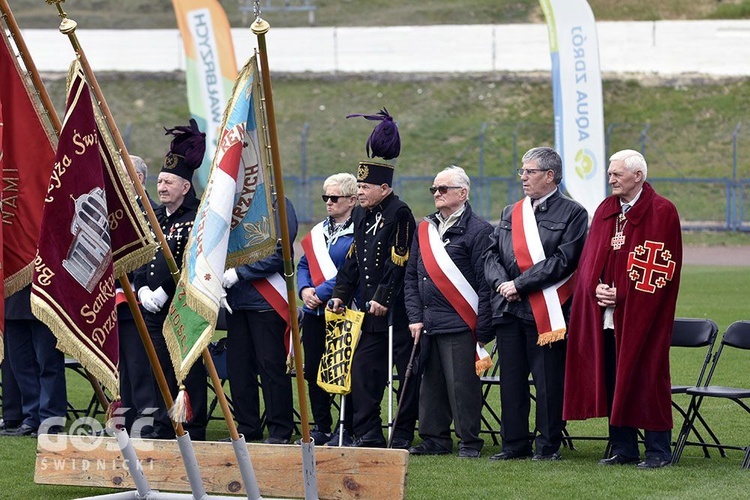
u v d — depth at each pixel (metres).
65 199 18.58
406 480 21.45
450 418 27.89
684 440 26.25
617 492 22.55
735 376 37.84
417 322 27.48
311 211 108.62
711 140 120.31
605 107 127.06
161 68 139.25
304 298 29.02
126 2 159.12
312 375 29.38
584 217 26.48
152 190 108.38
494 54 138.88
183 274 19.41
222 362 30.80
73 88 18.73
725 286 67.31
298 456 22.09
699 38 136.00
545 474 24.58
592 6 150.50
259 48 18.25
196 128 28.59
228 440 29.38
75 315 18.53
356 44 140.88
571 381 25.59
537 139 122.94
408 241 27.92
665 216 24.86
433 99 131.00
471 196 107.38
